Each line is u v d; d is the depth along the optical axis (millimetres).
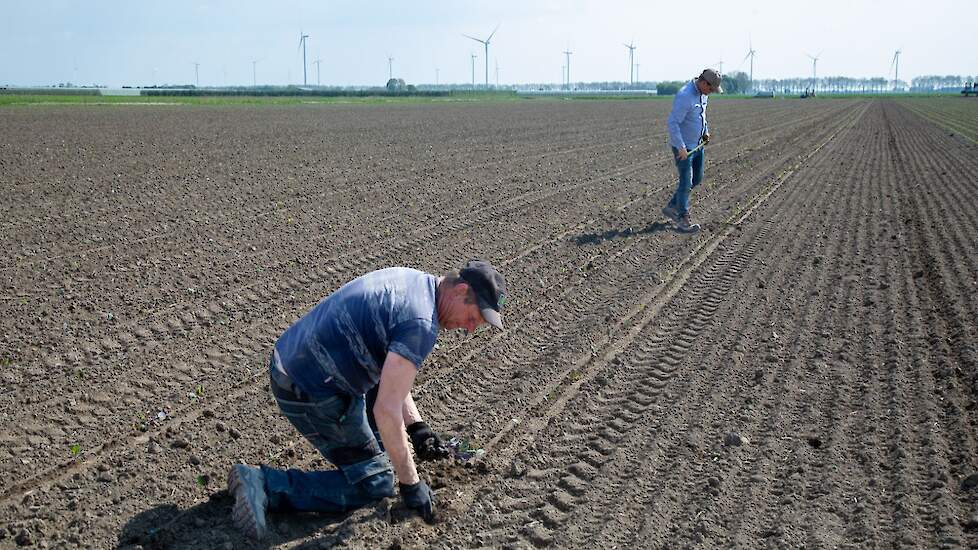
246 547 4051
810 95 105938
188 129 25500
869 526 4164
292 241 10094
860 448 5027
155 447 5020
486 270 4004
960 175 18328
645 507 4418
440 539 4164
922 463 4809
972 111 54750
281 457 5020
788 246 10789
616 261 9859
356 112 40969
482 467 4887
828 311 7867
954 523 4156
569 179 16531
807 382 6102
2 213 10852
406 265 9320
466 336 7113
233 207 11977
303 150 20047
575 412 5645
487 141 24688
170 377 6098
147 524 4262
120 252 9164
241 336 6973
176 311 7395
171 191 13086
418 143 23203
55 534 4141
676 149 11344
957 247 10570
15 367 6031
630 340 7129
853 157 22438
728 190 15805
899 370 6254
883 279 9039
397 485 4605
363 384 4070
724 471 4773
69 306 7328
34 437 5109
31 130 22953
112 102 44625
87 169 15133
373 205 12688
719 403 5746
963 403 5652
